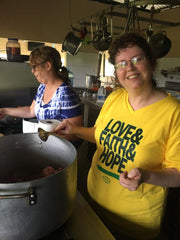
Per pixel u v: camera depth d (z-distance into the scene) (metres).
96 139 1.00
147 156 0.81
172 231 1.54
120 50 0.79
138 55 0.76
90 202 1.04
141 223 0.88
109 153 0.92
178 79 3.58
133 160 0.83
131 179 0.66
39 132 0.83
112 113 0.97
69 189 0.60
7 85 2.04
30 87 2.15
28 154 0.87
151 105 0.84
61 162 0.82
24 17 2.89
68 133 1.03
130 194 0.86
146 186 0.85
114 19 3.11
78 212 0.74
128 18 1.81
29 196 0.48
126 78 0.81
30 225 0.53
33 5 2.84
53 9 2.94
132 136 0.85
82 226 0.67
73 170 0.61
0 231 0.51
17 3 2.74
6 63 1.97
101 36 2.27
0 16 2.77
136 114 0.87
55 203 0.55
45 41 3.21
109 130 0.94
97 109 2.60
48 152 0.85
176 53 3.51
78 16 3.08
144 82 0.80
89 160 2.79
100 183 0.95
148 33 2.00
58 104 1.26
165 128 0.79
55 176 0.53
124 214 0.89
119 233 0.94
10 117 1.64
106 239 0.62
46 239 0.62
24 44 4.54
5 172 0.85
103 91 2.89
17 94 2.11
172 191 1.50
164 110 0.80
